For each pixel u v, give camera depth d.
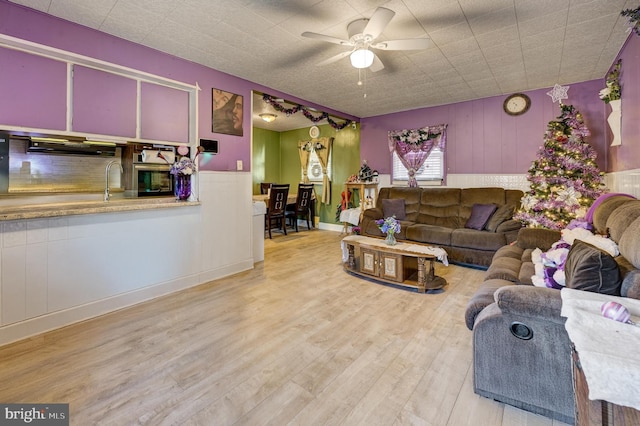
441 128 5.44
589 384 0.93
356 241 3.85
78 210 2.55
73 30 2.66
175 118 3.41
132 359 2.02
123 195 3.41
